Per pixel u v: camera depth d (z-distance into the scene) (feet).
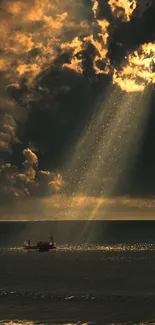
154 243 575.38
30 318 152.35
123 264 324.19
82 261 351.05
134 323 144.77
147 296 189.98
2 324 145.38
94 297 187.83
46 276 259.19
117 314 157.69
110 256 392.27
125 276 256.32
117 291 204.13
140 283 228.22
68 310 164.14
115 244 559.79
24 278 249.75
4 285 223.10
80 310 163.84
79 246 528.63
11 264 331.77
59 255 410.93
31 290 205.98
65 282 233.14
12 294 194.90
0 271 285.43
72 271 283.59
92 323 145.79
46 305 173.68
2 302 179.42
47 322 147.74
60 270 289.94
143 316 153.99
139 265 315.99
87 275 262.67
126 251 447.01
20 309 166.09
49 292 200.44
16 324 144.87
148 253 419.74
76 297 187.73
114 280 240.32
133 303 175.83
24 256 403.95
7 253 437.58
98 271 282.56
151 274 263.90
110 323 145.69
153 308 166.61
